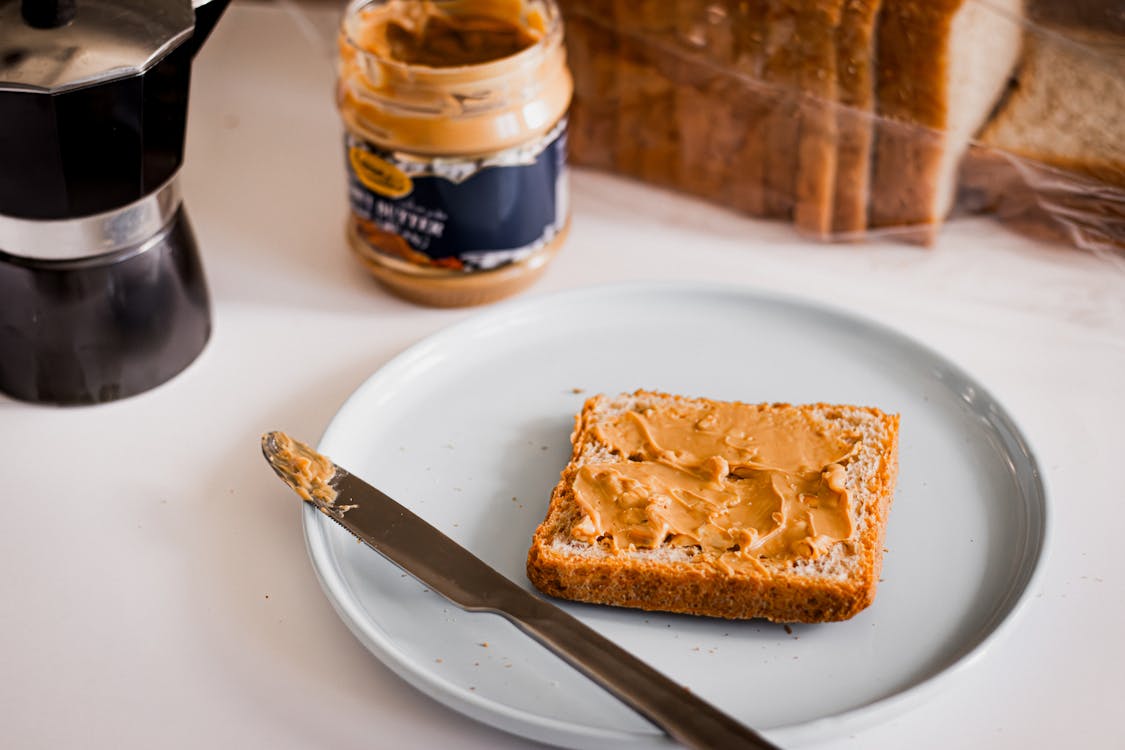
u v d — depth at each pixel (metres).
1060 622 0.57
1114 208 0.64
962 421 0.62
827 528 0.56
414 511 0.60
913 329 0.67
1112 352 0.66
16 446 0.63
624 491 0.58
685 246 0.71
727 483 0.58
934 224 0.68
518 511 0.60
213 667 0.56
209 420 0.64
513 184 0.64
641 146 0.71
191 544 0.60
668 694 0.52
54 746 0.54
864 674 0.55
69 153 0.58
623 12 0.68
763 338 0.65
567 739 0.53
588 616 0.56
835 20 0.64
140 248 0.62
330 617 0.58
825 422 0.60
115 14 0.58
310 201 0.73
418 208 0.64
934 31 0.63
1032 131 0.64
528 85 0.63
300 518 0.60
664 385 0.64
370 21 0.66
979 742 0.54
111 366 0.63
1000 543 0.58
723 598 0.56
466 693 0.53
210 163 0.75
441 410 0.63
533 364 0.65
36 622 0.57
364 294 0.69
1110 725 0.54
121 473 0.62
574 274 0.70
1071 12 0.62
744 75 0.67
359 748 0.54
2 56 0.57
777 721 0.54
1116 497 0.61
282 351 0.66
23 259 0.61
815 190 0.69
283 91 0.79
